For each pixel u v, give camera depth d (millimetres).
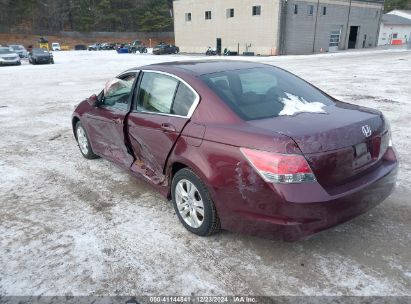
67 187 4652
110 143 4730
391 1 101875
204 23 49688
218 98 3176
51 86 15320
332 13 45469
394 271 2787
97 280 2857
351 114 3109
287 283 2719
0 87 15523
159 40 93875
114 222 3717
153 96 3842
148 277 2867
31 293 2746
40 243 3391
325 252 3051
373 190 2902
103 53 55031
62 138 7055
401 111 8000
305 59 30562
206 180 3004
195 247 3219
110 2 94500
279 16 39781
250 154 2713
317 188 2607
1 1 81375
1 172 5305
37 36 81938
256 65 4004
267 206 2682
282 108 3172
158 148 3627
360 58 28969
